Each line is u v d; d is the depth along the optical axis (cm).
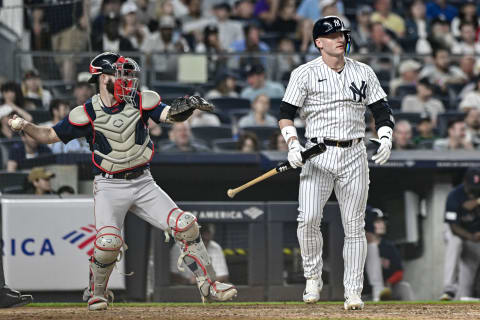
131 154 1691
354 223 1809
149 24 4603
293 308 1975
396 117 3906
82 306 2253
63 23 3688
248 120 3931
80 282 2597
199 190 3044
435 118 4006
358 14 5122
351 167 1781
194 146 3553
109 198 1708
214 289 1745
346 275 1842
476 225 2977
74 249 2600
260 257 2630
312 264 1883
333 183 1830
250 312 1783
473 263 2992
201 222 2612
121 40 4084
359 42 4997
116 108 1689
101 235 1700
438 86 4172
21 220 2586
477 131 3941
